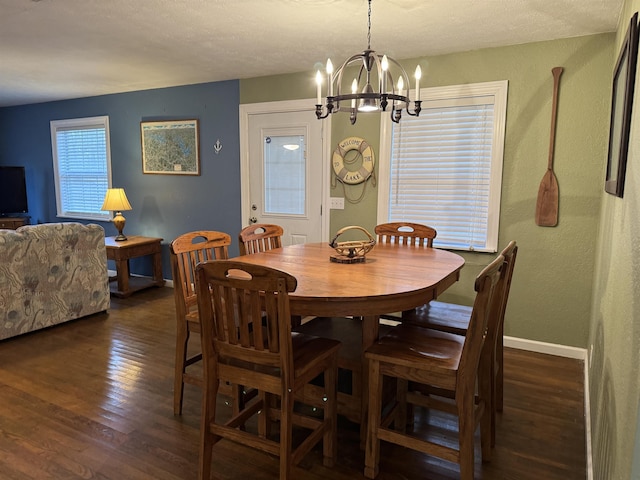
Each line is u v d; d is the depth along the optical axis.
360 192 3.91
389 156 3.74
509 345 3.42
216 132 4.60
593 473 1.79
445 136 3.51
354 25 2.80
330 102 2.09
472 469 1.71
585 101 3.00
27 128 6.04
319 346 1.93
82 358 3.15
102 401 2.56
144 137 5.06
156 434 2.24
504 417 2.42
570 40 3.00
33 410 2.46
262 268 1.56
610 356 1.53
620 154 1.62
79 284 3.91
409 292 1.81
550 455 2.09
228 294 1.69
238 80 4.38
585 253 3.11
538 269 3.27
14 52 3.45
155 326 3.82
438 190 3.60
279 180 4.33
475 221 3.49
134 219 5.35
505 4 2.45
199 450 1.94
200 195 4.82
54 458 2.05
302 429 2.34
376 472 1.94
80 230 3.88
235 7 2.52
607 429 1.43
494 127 3.29
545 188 3.16
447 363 1.73
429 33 2.95
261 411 2.13
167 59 3.65
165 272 5.26
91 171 5.62
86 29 2.90
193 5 2.50
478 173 3.43
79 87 4.85
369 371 1.88
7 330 3.41
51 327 3.77
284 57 3.58
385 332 2.44
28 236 3.50
